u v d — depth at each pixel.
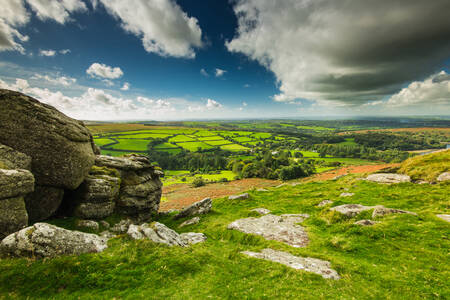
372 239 17.61
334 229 21.30
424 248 15.43
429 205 24.09
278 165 157.50
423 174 34.69
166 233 20.00
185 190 101.62
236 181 121.69
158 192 36.00
